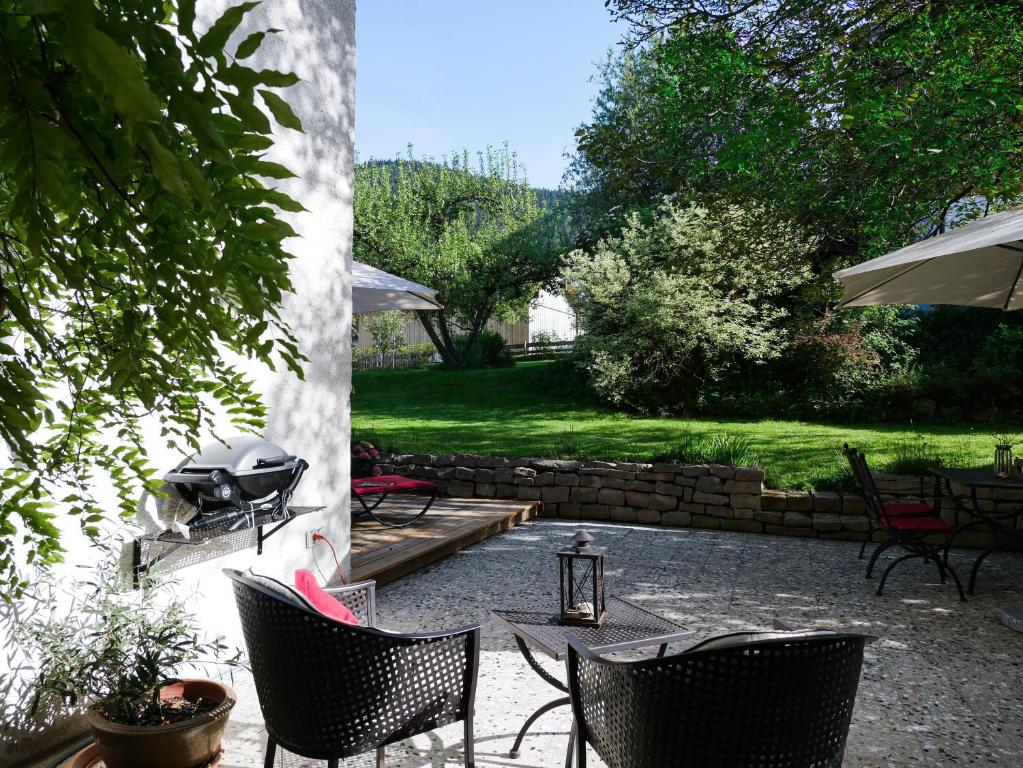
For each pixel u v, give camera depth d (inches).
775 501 294.5
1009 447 226.2
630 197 713.0
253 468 136.2
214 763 108.0
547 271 863.7
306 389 175.9
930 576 237.5
